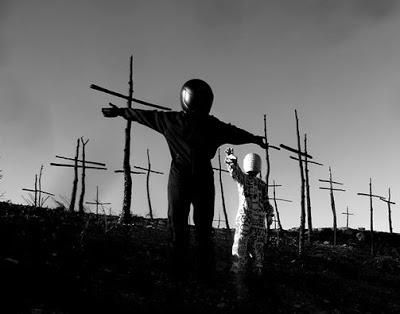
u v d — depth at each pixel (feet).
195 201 19.97
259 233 24.08
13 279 17.39
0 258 19.16
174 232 20.02
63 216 34.65
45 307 15.74
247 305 19.53
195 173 19.57
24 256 20.58
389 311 25.35
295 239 69.82
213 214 20.36
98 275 20.20
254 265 23.70
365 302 25.85
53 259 21.07
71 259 21.62
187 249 20.29
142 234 32.96
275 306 20.77
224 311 18.37
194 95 19.89
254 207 24.16
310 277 28.76
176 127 19.77
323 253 53.47
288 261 35.50
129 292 18.69
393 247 83.97
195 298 19.12
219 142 20.34
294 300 22.68
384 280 36.37
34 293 16.69
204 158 19.79
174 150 19.88
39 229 26.07
